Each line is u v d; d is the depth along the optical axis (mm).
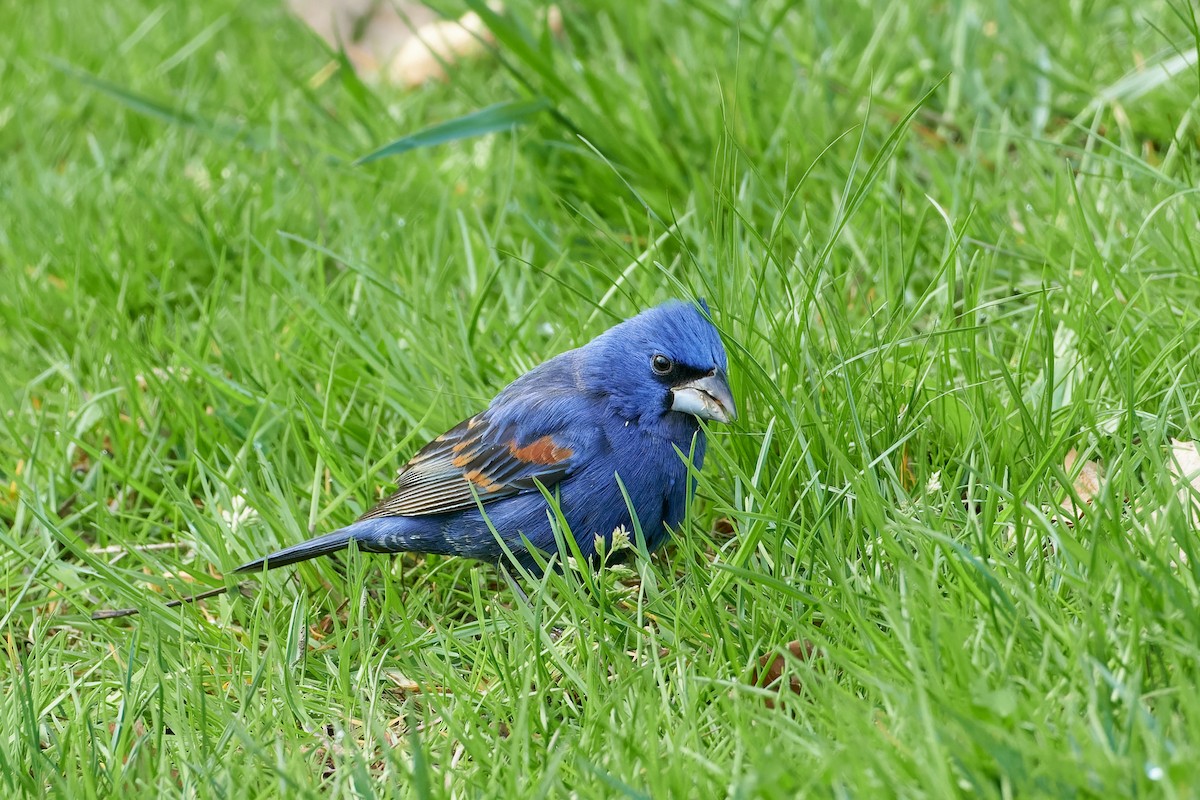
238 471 9883
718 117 12766
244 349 11055
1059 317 9727
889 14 13680
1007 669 6336
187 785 6738
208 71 17188
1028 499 7934
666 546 9102
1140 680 6012
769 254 9164
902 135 9312
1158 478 7344
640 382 8672
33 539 9781
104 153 15242
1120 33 14180
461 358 10555
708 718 6824
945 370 9297
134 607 8883
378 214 12898
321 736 7336
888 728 6289
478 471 8805
